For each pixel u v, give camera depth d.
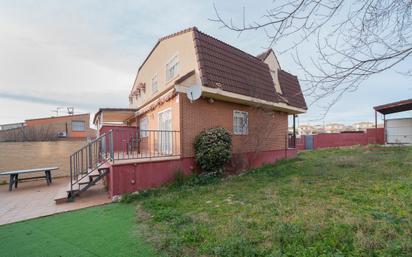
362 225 3.63
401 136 18.47
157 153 9.65
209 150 8.02
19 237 4.19
